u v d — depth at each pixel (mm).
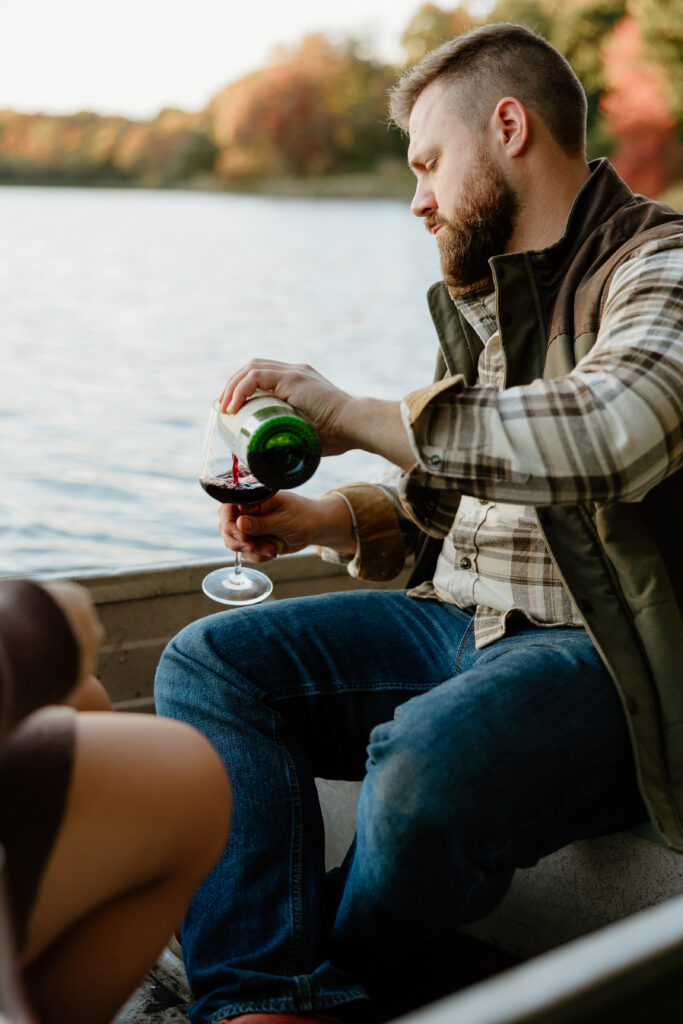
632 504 1240
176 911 907
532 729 1120
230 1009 1107
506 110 1412
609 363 1187
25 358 10820
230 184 48094
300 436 1219
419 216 1540
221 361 10977
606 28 25828
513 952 1424
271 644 1419
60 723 851
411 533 1663
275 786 1289
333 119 44281
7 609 721
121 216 38188
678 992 646
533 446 1166
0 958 718
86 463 6016
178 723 922
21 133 50688
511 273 1349
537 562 1349
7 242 26141
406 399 1239
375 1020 1234
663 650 1202
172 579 1925
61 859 817
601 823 1203
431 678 1443
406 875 1102
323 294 18016
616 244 1336
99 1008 875
